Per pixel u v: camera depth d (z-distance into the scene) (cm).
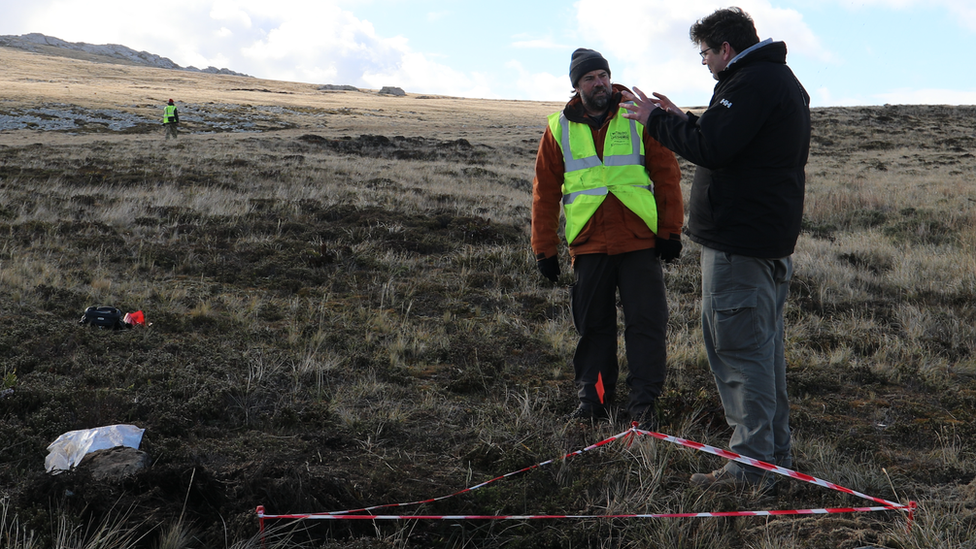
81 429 337
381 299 647
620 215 376
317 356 471
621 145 374
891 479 321
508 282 748
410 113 5009
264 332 527
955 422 404
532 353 517
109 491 253
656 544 257
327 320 579
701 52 308
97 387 396
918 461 350
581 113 385
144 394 379
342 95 7431
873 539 259
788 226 297
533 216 405
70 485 255
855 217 1398
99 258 728
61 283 624
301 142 2638
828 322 655
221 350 474
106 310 513
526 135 3647
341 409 389
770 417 304
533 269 805
